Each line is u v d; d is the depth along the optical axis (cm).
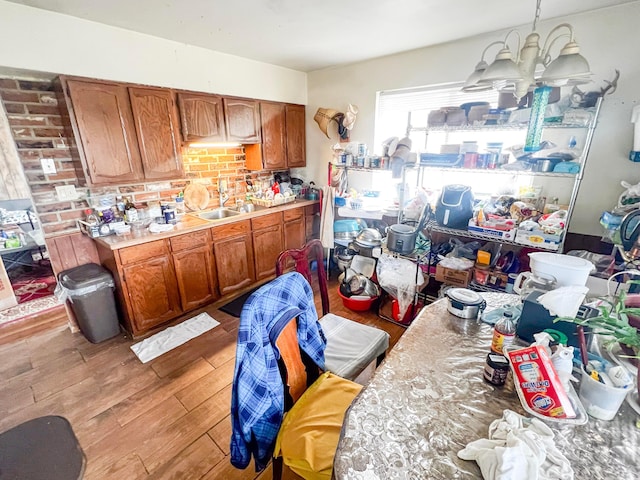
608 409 85
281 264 164
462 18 205
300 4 183
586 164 210
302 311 124
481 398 96
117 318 246
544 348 94
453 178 280
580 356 101
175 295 260
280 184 368
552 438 78
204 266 277
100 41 214
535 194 225
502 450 71
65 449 97
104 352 228
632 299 108
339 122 337
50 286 311
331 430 109
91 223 232
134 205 267
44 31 192
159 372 208
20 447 98
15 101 206
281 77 335
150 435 162
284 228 344
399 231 240
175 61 252
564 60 111
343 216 327
